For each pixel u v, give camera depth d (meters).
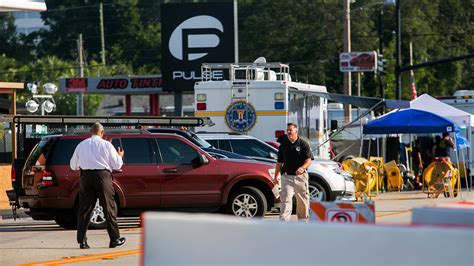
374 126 90.62
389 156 108.56
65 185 58.06
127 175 58.72
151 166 59.22
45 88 99.31
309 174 68.25
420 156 107.62
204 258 18.14
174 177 59.34
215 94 82.81
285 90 81.50
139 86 162.12
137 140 59.56
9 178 85.44
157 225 18.41
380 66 149.75
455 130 88.75
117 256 45.94
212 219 18.19
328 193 68.62
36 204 58.59
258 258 17.91
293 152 53.50
